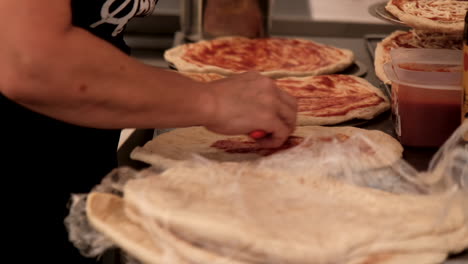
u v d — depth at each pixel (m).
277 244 0.63
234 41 1.95
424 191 0.83
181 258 0.65
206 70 1.68
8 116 0.97
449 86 1.03
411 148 1.09
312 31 2.27
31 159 1.01
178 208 0.67
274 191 0.75
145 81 0.80
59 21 0.74
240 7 1.94
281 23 2.26
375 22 2.23
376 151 0.97
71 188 1.08
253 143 1.12
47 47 0.72
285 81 1.57
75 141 1.07
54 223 1.05
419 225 0.69
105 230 0.69
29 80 0.74
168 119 0.83
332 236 0.65
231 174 0.79
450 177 0.85
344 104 1.35
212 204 0.69
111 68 0.77
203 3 1.93
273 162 0.87
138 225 0.71
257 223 0.66
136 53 2.29
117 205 0.74
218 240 0.64
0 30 0.72
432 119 1.06
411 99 1.06
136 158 1.06
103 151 1.18
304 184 0.78
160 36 2.29
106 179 0.80
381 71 1.58
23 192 1.01
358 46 1.94
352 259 0.66
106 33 1.04
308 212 0.70
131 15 1.05
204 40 1.97
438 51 1.20
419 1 1.68
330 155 0.90
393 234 0.68
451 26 1.43
